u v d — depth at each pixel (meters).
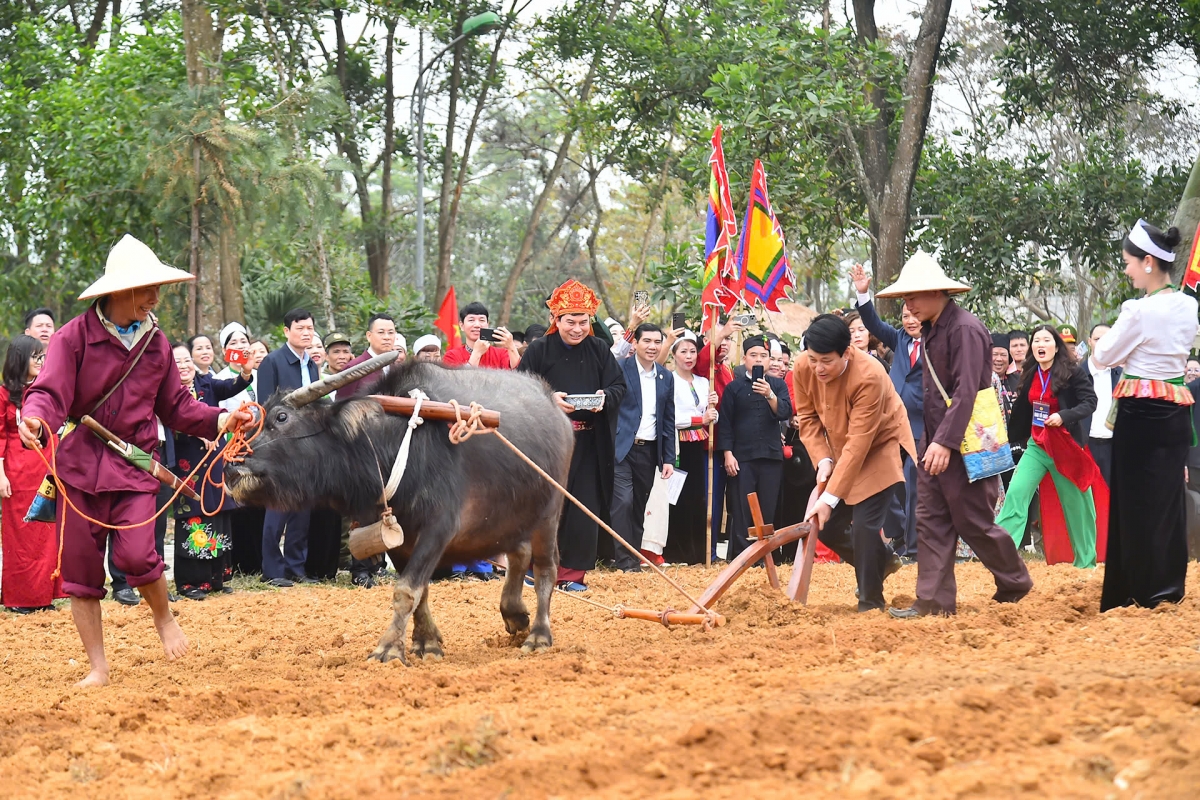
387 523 6.91
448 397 7.32
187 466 10.75
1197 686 4.71
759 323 15.15
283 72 26.00
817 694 5.09
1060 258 24.58
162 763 4.83
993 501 8.41
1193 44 23.06
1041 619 7.80
